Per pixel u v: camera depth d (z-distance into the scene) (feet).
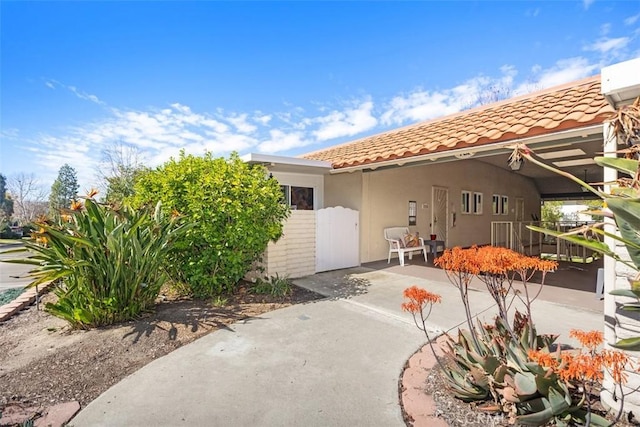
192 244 17.95
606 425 6.73
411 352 11.66
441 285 21.44
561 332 13.23
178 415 8.32
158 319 14.79
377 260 30.53
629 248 5.69
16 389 9.58
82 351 11.80
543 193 59.11
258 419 8.14
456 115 31.04
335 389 9.39
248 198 18.39
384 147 26.00
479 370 7.93
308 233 24.82
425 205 35.63
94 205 14.23
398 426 7.79
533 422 6.98
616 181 6.40
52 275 12.84
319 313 15.93
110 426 7.94
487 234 44.78
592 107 13.57
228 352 11.77
